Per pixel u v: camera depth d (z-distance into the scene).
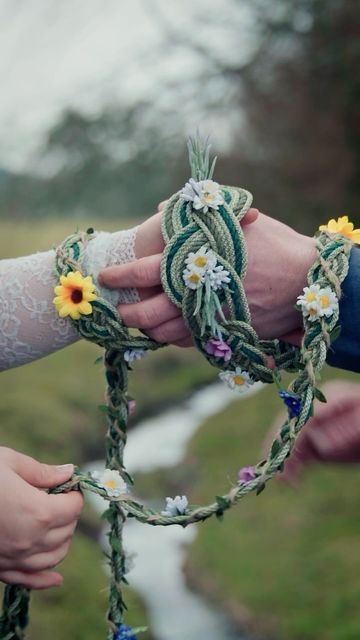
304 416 1.00
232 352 1.07
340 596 3.17
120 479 1.04
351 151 6.95
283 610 3.19
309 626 3.04
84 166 6.51
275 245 1.09
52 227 6.54
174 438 5.71
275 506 4.24
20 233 6.23
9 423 4.73
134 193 6.93
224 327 1.06
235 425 5.68
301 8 6.31
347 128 6.86
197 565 3.75
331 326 1.03
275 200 7.49
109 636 1.09
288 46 6.57
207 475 4.88
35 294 1.09
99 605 2.98
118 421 1.12
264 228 1.10
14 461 1.00
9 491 0.96
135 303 1.09
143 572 3.72
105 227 6.63
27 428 4.75
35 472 1.01
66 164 6.51
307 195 7.27
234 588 3.47
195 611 3.31
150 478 4.96
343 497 4.14
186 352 7.54
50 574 1.03
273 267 1.08
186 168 6.70
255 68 6.53
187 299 1.04
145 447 5.58
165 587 3.56
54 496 0.99
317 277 1.05
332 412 1.21
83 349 6.35
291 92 6.79
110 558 1.08
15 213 6.51
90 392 5.52
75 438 4.89
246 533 4.02
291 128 7.04
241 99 6.75
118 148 6.63
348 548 3.58
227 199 1.07
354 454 1.21
